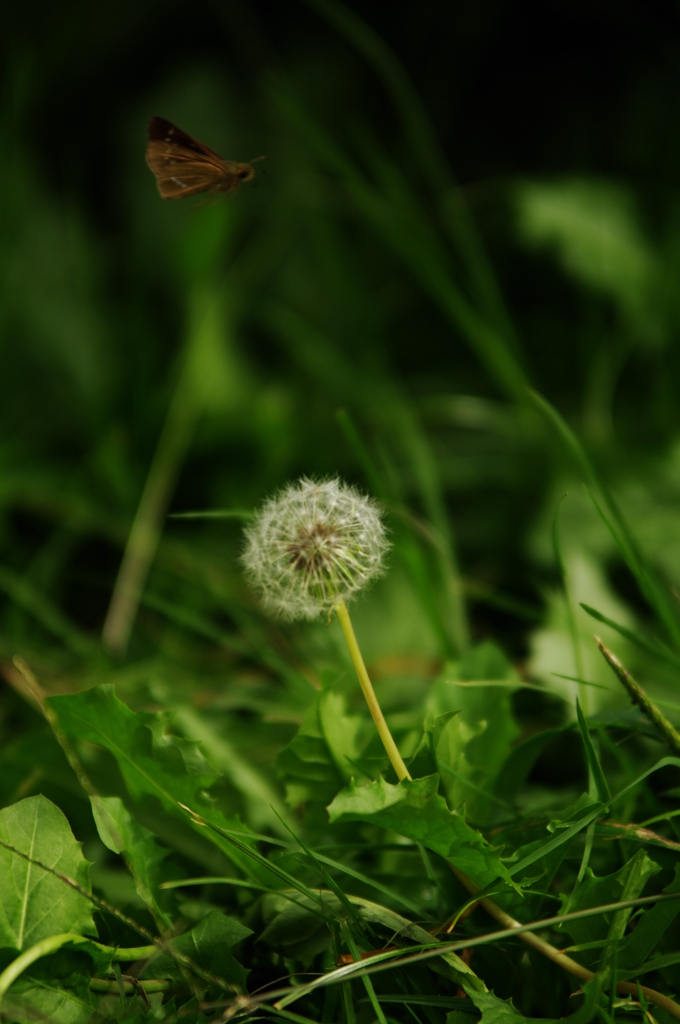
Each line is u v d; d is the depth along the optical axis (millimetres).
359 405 1665
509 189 1797
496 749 1025
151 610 1361
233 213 1677
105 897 996
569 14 2193
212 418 1630
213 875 1021
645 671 1121
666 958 950
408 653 1189
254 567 972
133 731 979
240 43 2281
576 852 986
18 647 1208
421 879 1002
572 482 1388
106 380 1800
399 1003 966
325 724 989
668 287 1649
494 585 1366
